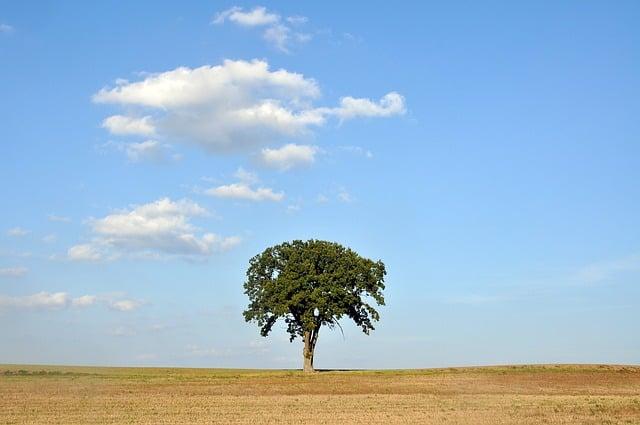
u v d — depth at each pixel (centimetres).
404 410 4922
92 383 7156
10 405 5112
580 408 4972
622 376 8106
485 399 5759
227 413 4725
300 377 8094
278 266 9244
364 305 9150
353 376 8219
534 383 7431
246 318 9106
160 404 5269
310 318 8838
